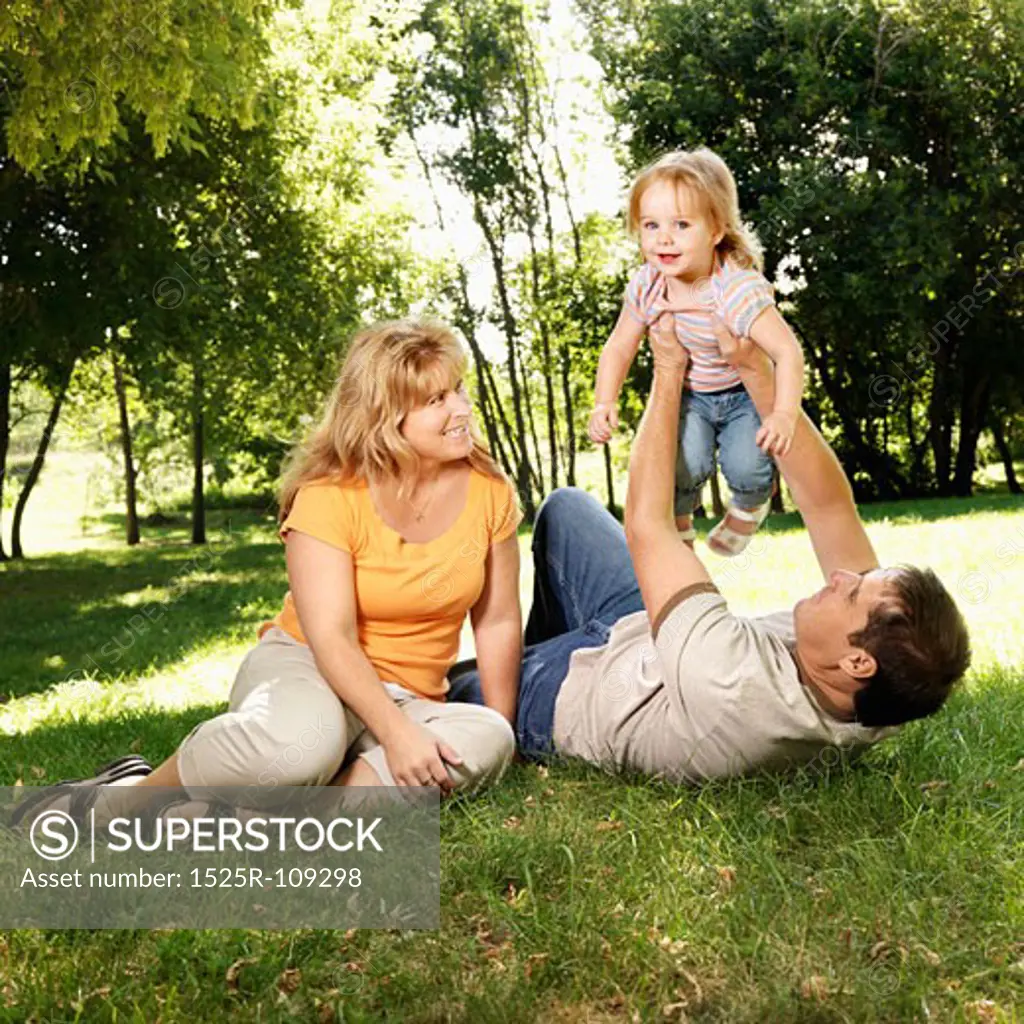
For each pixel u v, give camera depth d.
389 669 3.49
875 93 23.12
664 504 3.36
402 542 3.43
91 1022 2.26
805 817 3.11
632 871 2.82
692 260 3.67
